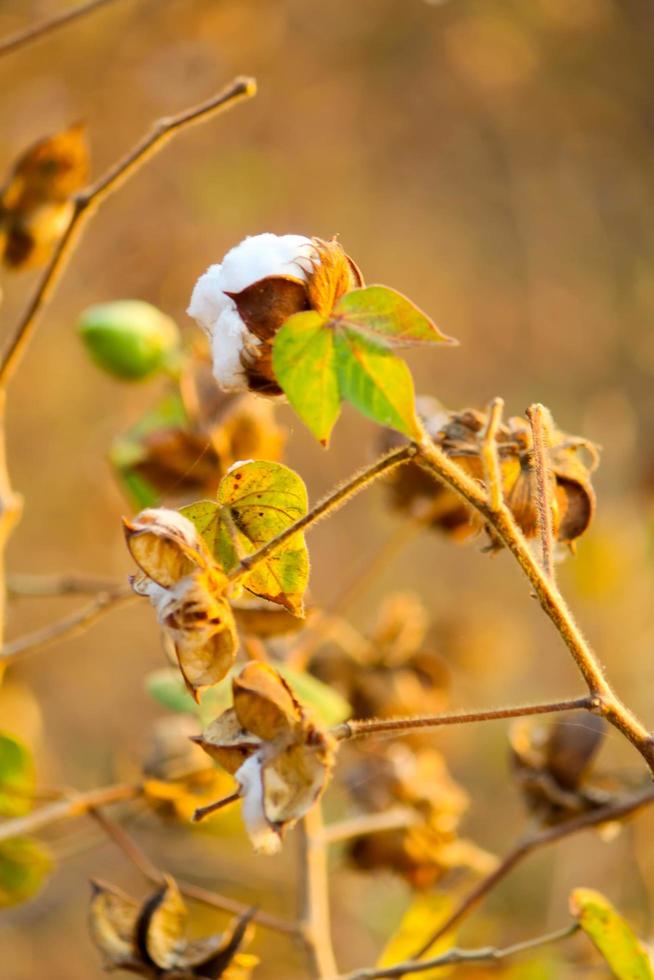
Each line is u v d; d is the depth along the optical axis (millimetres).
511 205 4000
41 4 2416
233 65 2836
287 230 3463
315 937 1216
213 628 969
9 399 2770
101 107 2584
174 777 1231
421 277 3896
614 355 3908
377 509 2992
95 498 2555
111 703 2664
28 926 2207
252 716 971
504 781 2293
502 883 2109
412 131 3861
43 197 1222
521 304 3943
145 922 1100
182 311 2869
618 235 4027
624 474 2131
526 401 3848
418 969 1122
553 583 990
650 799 1187
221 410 1192
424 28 3727
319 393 977
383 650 1302
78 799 1214
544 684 2520
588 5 3855
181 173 2984
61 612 2686
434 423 1084
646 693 2027
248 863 1887
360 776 1291
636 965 1109
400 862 1277
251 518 1007
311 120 3521
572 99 3965
